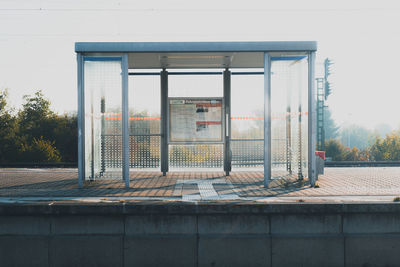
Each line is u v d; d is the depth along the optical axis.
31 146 43.19
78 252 6.23
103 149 8.62
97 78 8.63
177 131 10.48
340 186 8.10
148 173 10.84
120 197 6.83
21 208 6.16
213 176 10.12
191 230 6.22
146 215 6.23
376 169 11.70
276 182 8.68
